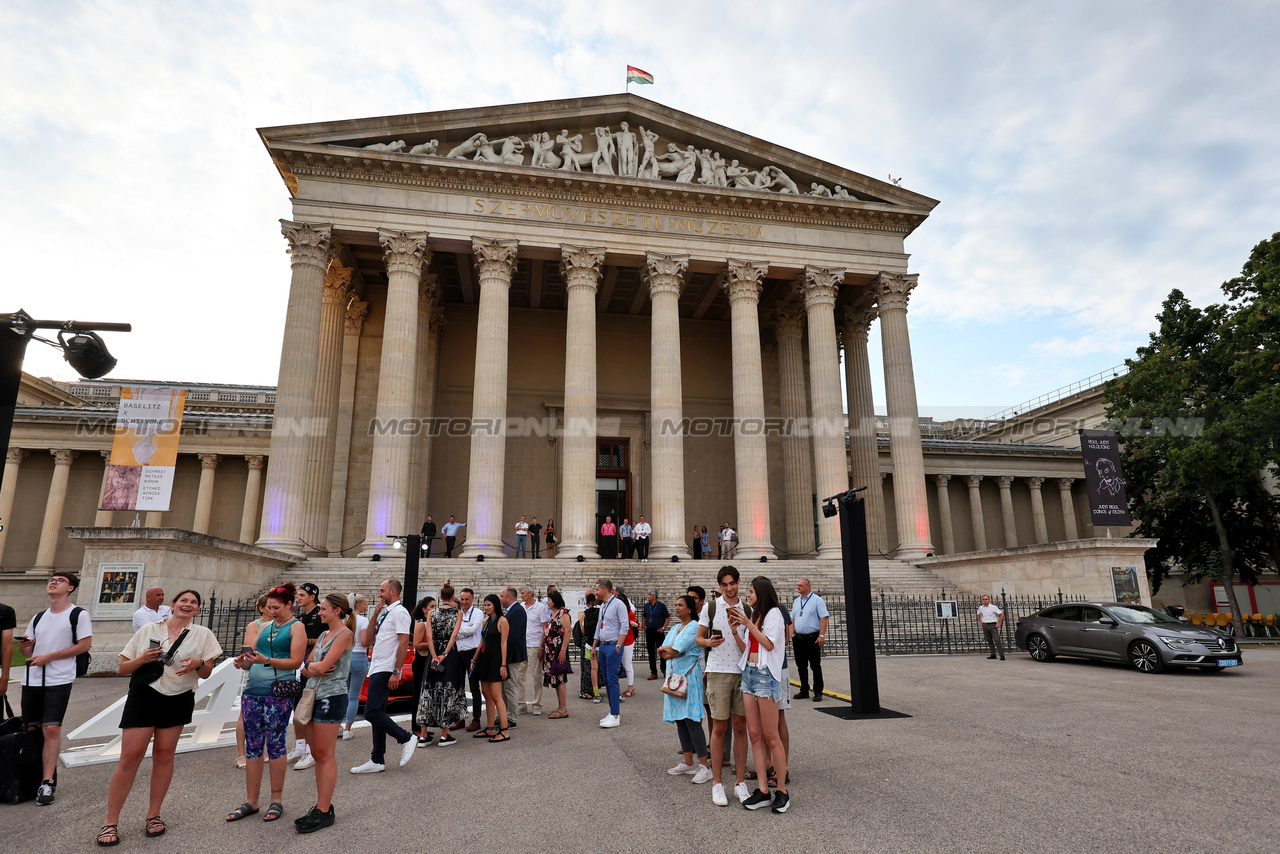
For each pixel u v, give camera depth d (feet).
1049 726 36.83
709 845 21.26
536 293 138.82
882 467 163.22
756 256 116.16
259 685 25.29
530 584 88.43
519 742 36.11
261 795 27.43
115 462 77.71
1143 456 120.26
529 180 108.99
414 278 104.99
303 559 91.81
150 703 23.16
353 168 105.09
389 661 31.53
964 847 20.62
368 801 26.37
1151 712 40.50
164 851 21.72
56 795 27.63
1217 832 21.48
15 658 67.92
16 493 137.39
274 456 95.14
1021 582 87.71
